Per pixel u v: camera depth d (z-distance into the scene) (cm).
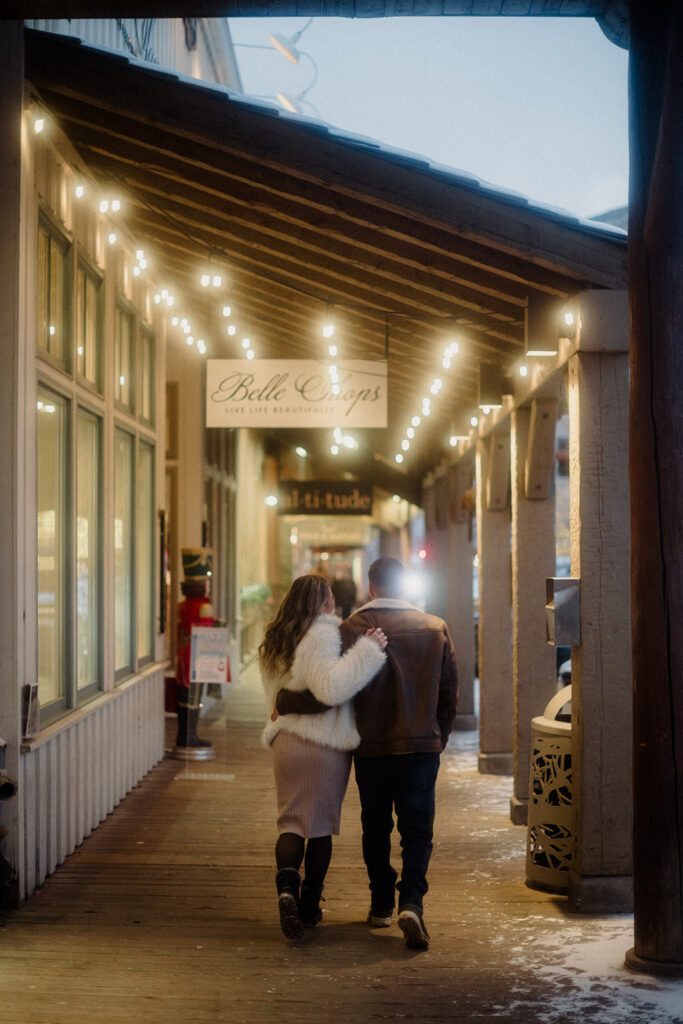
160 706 1028
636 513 476
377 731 509
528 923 556
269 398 848
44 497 661
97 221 791
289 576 2825
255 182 644
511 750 990
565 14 500
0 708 576
